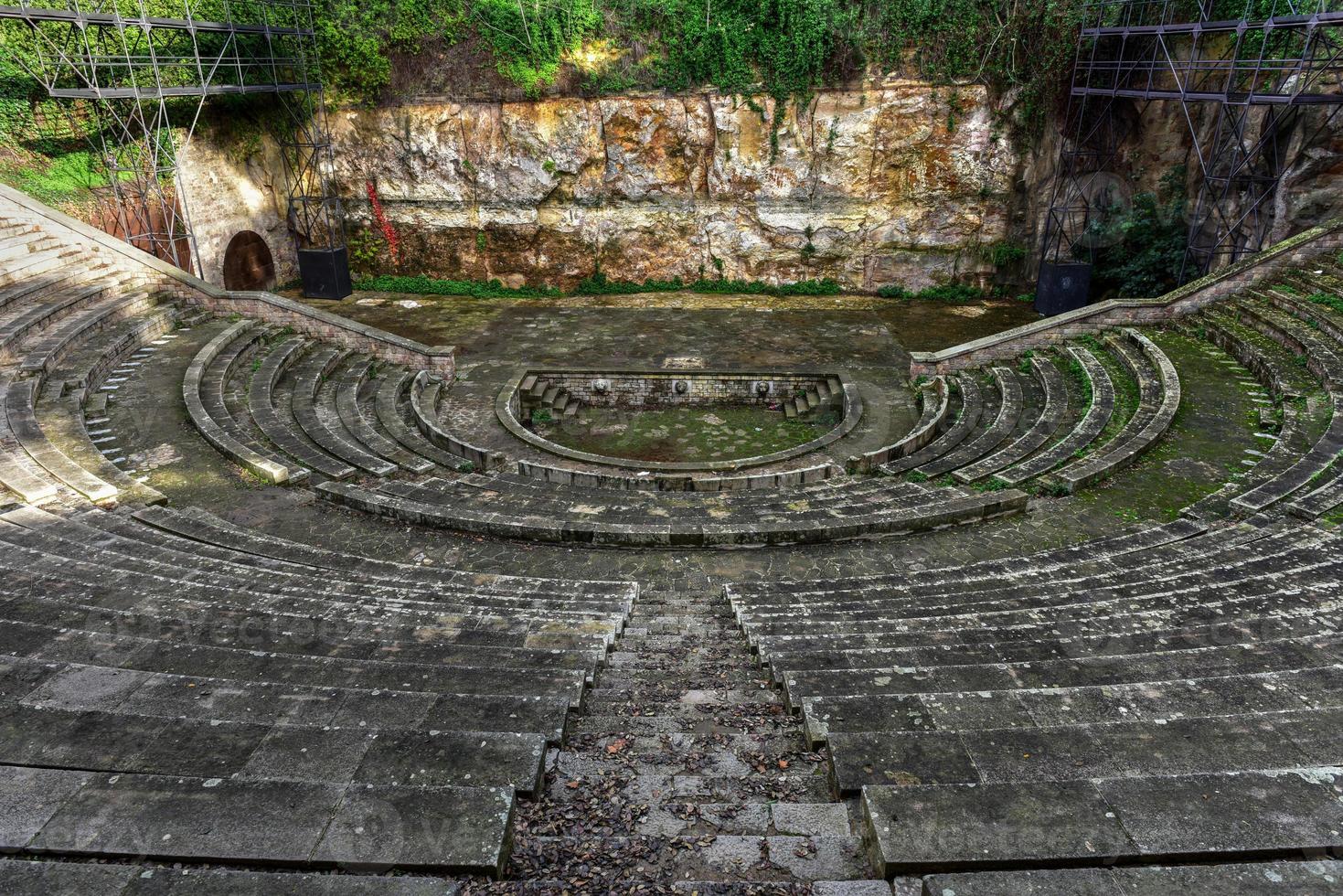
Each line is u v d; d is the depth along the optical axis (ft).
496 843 9.99
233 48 73.15
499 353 67.00
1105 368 54.03
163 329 56.80
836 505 39.14
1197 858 9.48
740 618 23.80
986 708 14.10
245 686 14.56
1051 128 75.25
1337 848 9.45
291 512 35.81
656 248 84.53
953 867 9.51
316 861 9.71
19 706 12.92
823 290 83.71
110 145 65.51
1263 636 18.90
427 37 78.48
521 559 33.06
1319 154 60.03
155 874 9.11
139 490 34.60
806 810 11.64
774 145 79.15
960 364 59.72
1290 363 48.42
